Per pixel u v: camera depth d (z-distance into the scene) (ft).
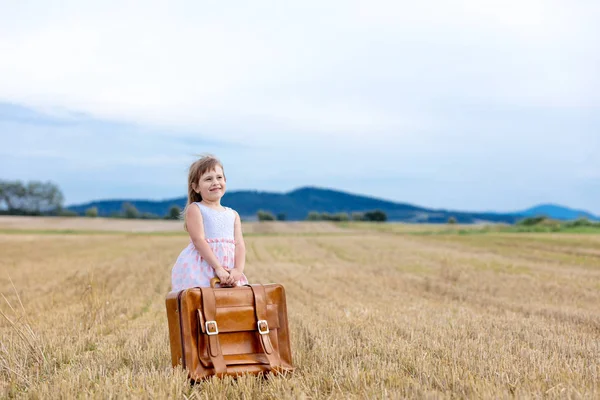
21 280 54.70
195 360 15.31
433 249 111.65
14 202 417.69
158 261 85.15
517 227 206.59
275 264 82.38
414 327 26.43
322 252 110.32
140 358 19.76
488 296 41.68
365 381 15.57
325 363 18.10
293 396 14.02
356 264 80.53
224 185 17.85
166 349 21.30
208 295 15.62
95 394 14.55
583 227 190.29
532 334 24.61
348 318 29.50
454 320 28.66
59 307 35.42
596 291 45.68
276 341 16.35
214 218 17.38
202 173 17.58
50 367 18.81
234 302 15.99
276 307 16.61
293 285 51.90
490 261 80.07
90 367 18.06
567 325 28.30
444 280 54.54
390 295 43.50
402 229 244.01
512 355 19.69
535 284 50.21
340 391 14.84
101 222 288.51
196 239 16.96
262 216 406.21
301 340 22.95
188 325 15.35
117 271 67.46
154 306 37.99
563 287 48.03
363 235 189.98
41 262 81.05
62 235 185.78
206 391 14.39
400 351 20.08
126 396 14.28
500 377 16.21
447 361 18.71
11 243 138.10
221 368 15.12
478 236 158.51
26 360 19.30
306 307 36.01
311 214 410.72
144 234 216.33
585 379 16.22
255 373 15.57
